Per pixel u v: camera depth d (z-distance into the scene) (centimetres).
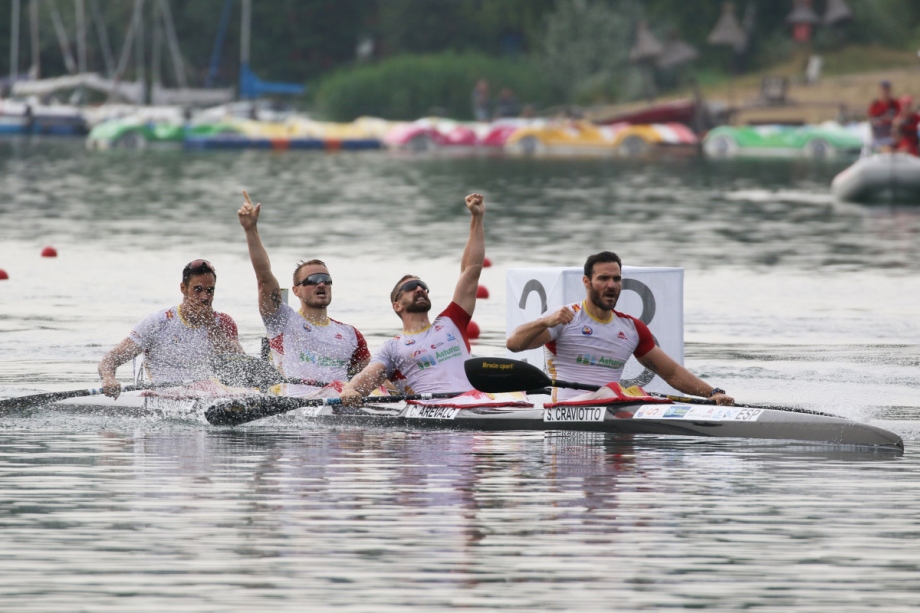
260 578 2188
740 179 15825
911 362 4653
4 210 11381
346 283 6850
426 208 11875
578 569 2239
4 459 3145
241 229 9931
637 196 13262
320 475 2972
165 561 2278
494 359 3634
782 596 2109
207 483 2878
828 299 6334
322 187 14425
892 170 12212
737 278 7131
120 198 12788
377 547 2362
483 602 2075
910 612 2041
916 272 7356
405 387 3844
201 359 3959
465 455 3216
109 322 5556
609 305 3634
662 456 3194
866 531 2473
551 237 9400
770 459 3144
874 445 3284
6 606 2050
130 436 3481
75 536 2428
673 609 2048
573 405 3572
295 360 3984
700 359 4728
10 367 4541
